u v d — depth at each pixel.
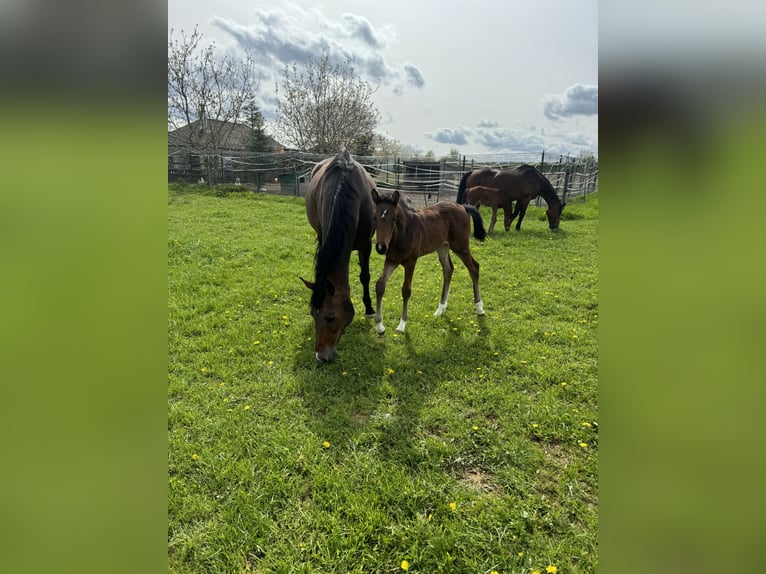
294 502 2.03
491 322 4.16
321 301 3.07
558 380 3.11
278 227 8.34
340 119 19.84
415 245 3.73
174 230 7.51
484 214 11.92
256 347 3.54
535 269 5.96
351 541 1.83
